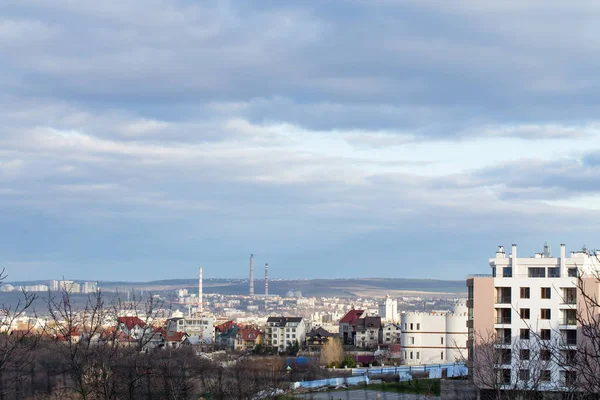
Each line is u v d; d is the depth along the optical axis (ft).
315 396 444.55
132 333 199.11
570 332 427.33
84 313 181.16
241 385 280.51
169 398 188.34
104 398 164.35
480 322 450.71
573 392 134.82
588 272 444.96
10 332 169.07
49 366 179.63
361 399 440.86
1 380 158.10
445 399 376.27
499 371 283.59
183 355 223.51
